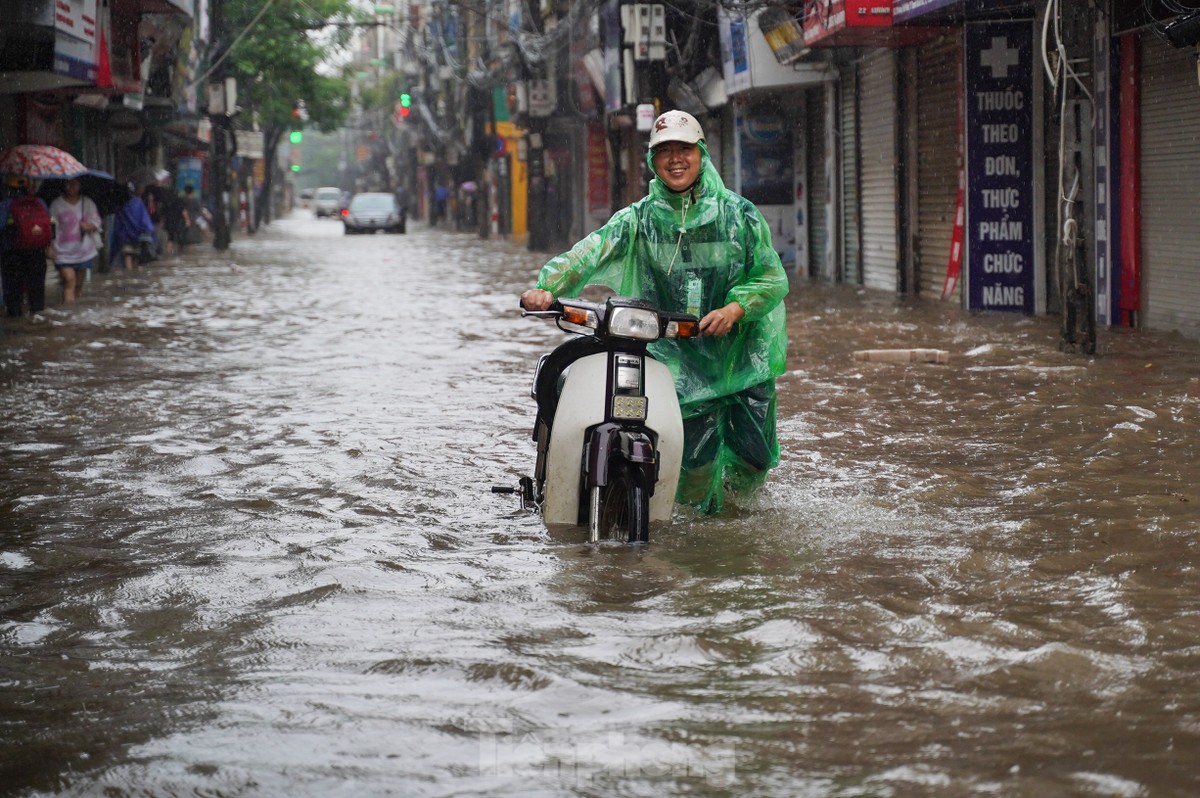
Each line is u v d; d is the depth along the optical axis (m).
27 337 15.95
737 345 6.56
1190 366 11.34
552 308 5.98
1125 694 3.98
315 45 53.59
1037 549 5.76
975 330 15.07
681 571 5.47
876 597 5.05
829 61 23.03
